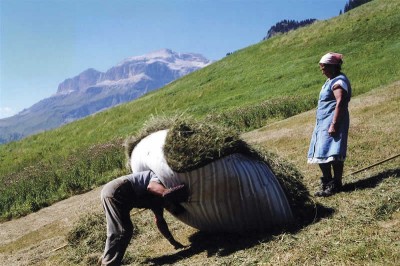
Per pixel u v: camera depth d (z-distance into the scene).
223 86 43.19
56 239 10.48
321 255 5.25
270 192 6.58
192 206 6.61
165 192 6.29
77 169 19.97
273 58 48.22
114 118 43.12
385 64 31.83
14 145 40.53
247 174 6.48
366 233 5.50
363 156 9.70
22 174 21.59
